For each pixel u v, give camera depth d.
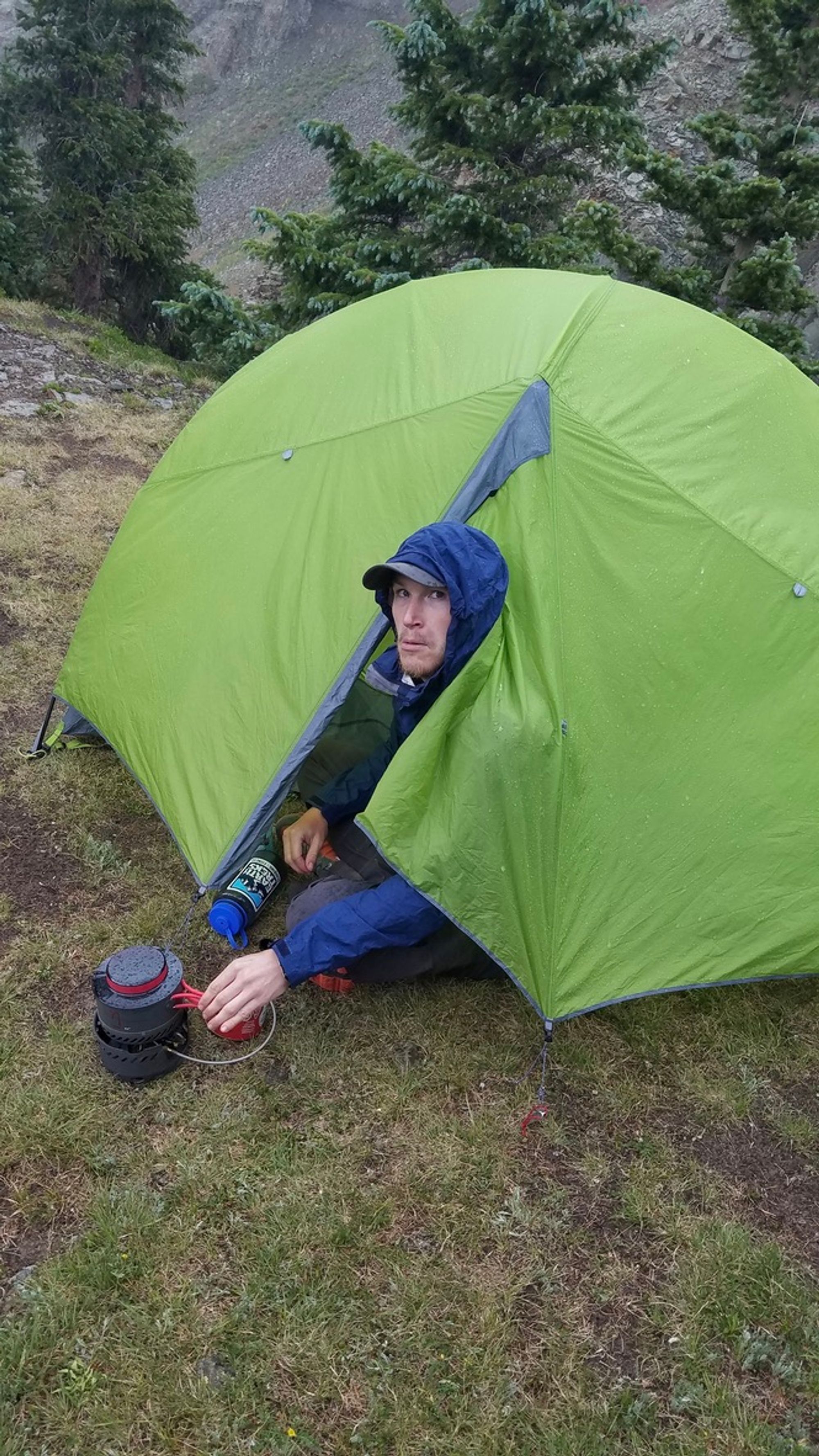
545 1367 2.10
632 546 2.94
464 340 3.33
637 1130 2.71
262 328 11.80
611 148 11.48
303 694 2.98
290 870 3.44
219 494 3.60
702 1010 3.15
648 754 2.79
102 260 20.09
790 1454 1.99
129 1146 2.49
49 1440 1.89
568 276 3.52
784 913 2.86
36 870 3.43
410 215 11.62
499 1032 2.97
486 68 11.33
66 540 5.96
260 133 55.16
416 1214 2.40
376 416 3.32
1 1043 2.72
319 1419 1.97
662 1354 2.15
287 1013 2.94
